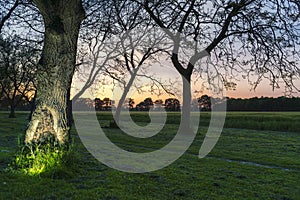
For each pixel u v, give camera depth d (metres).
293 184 7.46
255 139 20.47
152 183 6.86
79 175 7.06
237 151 13.70
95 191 5.89
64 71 7.96
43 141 7.53
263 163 10.45
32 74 17.72
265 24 17.08
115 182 6.70
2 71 35.78
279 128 30.00
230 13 18.34
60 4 7.69
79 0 8.05
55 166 6.85
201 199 5.88
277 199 6.15
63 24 7.88
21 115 54.84
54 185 6.05
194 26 21.17
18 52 22.08
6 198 5.14
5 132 19.41
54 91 7.82
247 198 6.11
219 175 8.10
